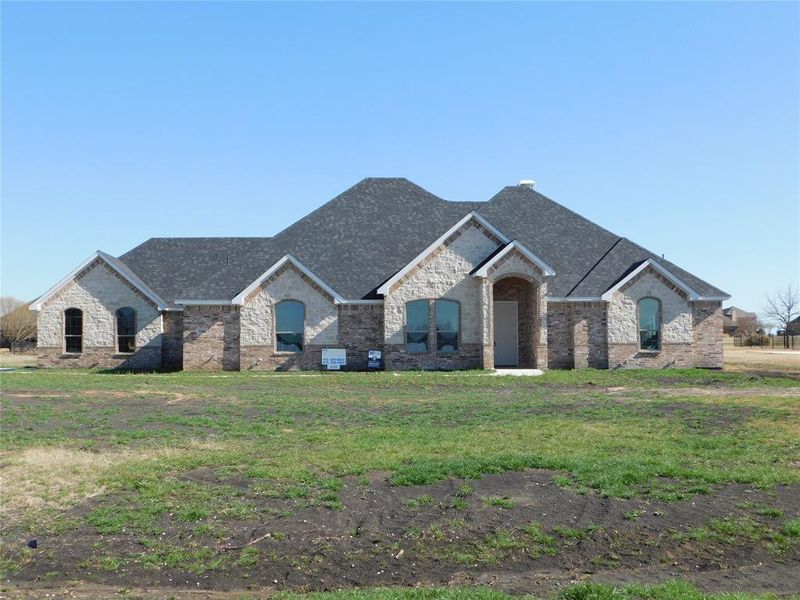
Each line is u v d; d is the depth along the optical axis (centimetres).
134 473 1302
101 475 1294
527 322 3591
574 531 998
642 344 3569
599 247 3853
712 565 901
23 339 8138
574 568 898
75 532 1031
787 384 2806
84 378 3098
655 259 3659
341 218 3934
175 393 2516
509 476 1278
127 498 1172
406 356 3450
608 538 980
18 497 1177
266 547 970
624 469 1284
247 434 1686
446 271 3484
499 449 1483
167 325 3881
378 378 2980
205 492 1191
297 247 3778
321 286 3534
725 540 968
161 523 1059
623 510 1079
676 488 1180
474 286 3488
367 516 1078
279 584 870
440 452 1464
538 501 1129
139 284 3834
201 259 4200
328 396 2441
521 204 4019
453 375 3084
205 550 959
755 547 948
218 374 3319
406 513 1088
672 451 1453
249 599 825
